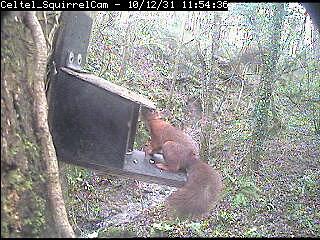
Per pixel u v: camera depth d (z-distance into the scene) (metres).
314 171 3.59
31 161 1.25
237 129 4.01
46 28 1.45
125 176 1.79
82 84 1.60
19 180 1.20
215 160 3.63
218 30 3.62
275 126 4.52
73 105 1.61
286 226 2.54
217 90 4.27
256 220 2.60
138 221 2.65
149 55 4.64
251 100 4.18
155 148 2.16
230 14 3.72
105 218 2.71
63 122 1.61
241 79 4.40
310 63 4.62
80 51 1.71
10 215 1.15
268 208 2.76
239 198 2.77
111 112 1.61
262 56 3.77
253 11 3.65
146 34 4.29
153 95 4.33
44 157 1.29
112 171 1.69
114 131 1.61
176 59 4.55
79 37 1.68
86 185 2.85
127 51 4.09
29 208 1.20
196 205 2.00
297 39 4.36
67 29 1.59
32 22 1.33
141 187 3.32
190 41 4.07
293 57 4.40
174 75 4.49
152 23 4.12
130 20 3.98
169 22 4.33
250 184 3.00
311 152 4.11
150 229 2.36
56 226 1.26
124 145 1.61
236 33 4.21
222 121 4.10
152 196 3.26
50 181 1.29
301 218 2.63
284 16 3.73
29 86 1.30
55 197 1.28
